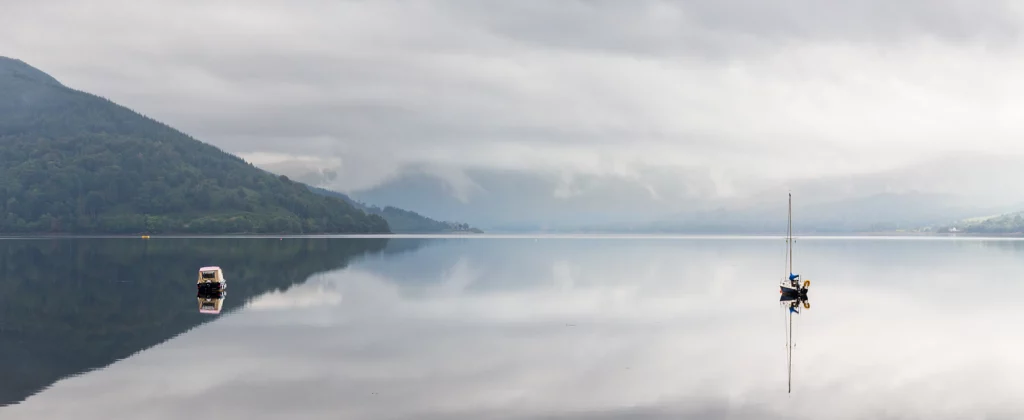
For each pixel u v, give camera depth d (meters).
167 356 52.72
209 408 39.56
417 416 38.44
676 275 126.25
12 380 45.66
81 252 187.12
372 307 79.81
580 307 80.44
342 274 124.56
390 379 46.00
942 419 38.81
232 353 53.88
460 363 50.78
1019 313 77.00
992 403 41.69
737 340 60.41
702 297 91.19
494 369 48.97
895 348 57.25
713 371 48.97
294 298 88.12
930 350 56.50
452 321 69.81
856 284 110.50
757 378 47.16
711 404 41.16
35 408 39.62
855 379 47.06
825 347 57.50
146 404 40.31
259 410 39.25
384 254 194.12
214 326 66.38
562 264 155.50
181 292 94.88
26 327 66.00
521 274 126.00
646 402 41.41
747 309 79.75
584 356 53.50
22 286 101.50
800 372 48.88
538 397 42.19
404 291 96.50
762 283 111.25
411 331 63.88
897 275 128.00
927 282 113.69
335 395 42.19
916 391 44.22
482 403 40.81
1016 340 60.81
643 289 100.88
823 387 45.00
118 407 39.75
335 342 58.34
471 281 111.88
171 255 177.88
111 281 109.94
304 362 50.78
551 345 57.59
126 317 72.19
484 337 61.00
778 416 39.09
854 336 62.59
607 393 43.22
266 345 57.06
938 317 73.94
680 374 48.00
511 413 39.09
